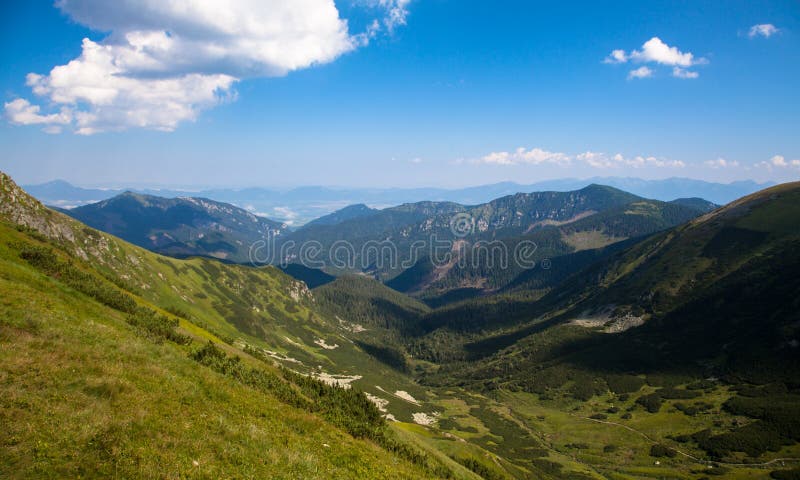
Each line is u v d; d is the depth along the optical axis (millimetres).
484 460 82000
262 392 30500
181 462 16125
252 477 17219
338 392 42000
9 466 13023
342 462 23375
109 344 24766
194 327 56844
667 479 126250
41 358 19656
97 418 16609
